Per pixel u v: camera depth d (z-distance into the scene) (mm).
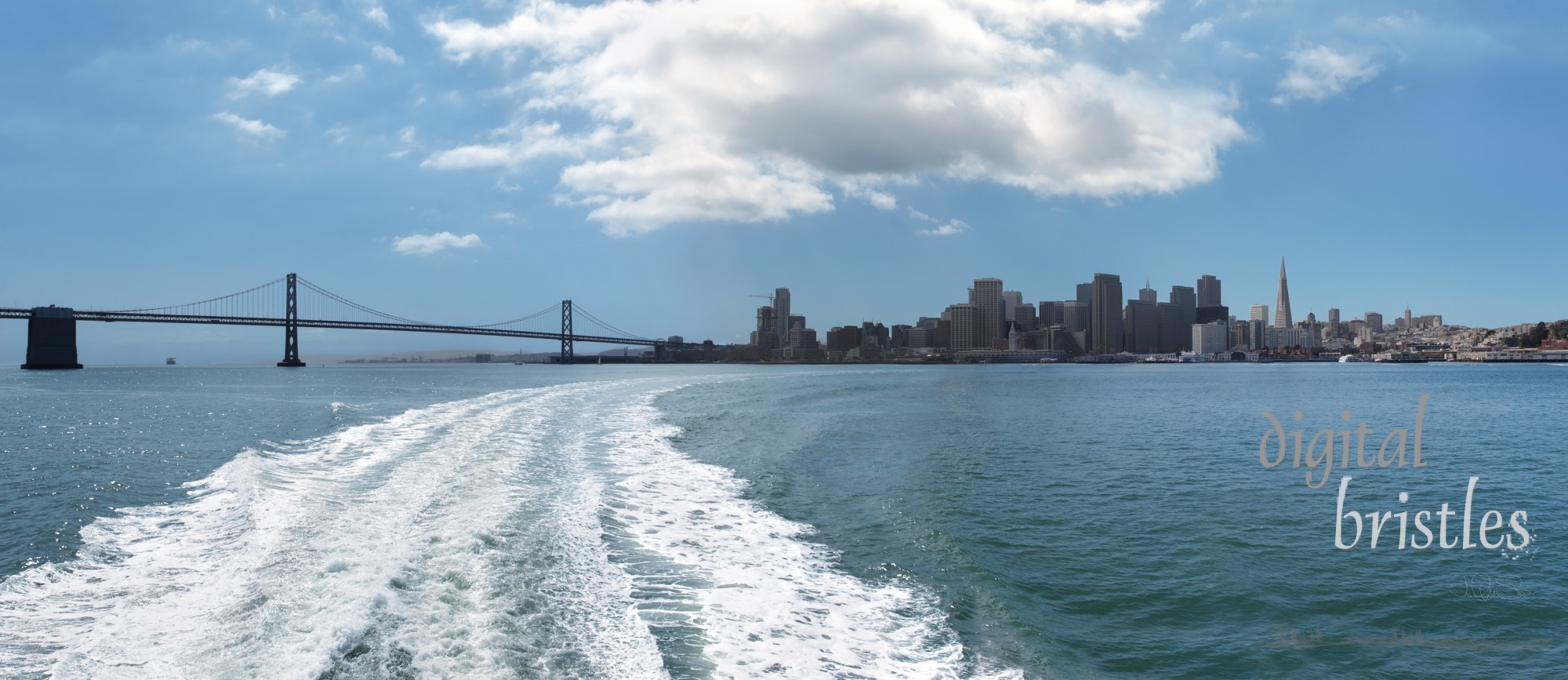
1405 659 9641
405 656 7516
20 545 11664
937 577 11742
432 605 9000
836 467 22141
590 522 13641
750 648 8539
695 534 13508
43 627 8016
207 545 11266
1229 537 14734
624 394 54312
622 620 9078
